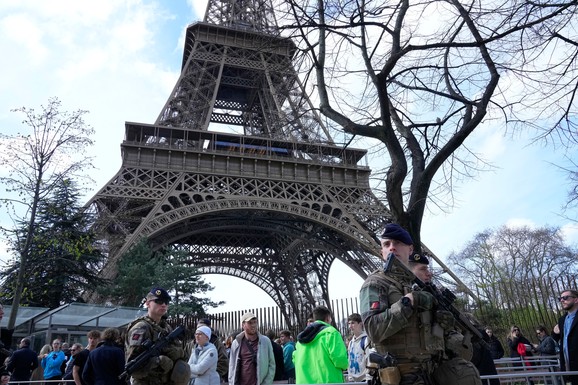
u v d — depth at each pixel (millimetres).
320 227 56219
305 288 73750
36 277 41625
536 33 10703
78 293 45062
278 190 51906
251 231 73312
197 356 12516
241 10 62438
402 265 5781
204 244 72062
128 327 8242
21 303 40281
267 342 12562
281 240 72125
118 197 44031
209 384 12172
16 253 35906
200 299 53469
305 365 9875
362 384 8016
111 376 10758
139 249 41875
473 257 78625
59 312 32219
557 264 71312
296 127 16266
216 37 61406
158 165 48344
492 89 11078
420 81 12523
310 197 51562
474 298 45156
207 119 54062
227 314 67312
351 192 53531
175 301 49969
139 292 42094
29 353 18188
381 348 5531
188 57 62125
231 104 74312
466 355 5797
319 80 12102
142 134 51094
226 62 59469
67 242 37062
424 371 5324
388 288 5602
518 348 19906
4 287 37219
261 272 75812
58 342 21656
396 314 5055
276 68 15492
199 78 57594
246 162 52094
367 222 52344
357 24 11180
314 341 9844
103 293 41406
